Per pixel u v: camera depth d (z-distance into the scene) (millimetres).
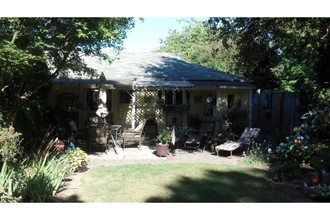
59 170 9258
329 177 8836
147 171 10625
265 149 14164
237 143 14109
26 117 11945
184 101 21125
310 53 16062
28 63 9586
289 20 11586
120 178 9727
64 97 20094
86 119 20094
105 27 10711
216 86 19234
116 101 20781
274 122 23297
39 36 10055
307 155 11625
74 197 7965
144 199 7918
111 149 15133
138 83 18188
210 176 10102
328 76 15945
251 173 10539
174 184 9180
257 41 18266
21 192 7516
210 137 15383
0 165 8781
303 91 19625
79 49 11859
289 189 8922
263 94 24297
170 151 14758
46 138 11758
